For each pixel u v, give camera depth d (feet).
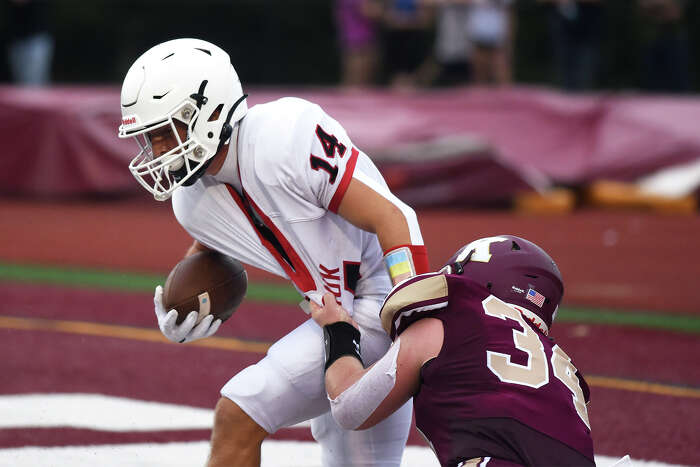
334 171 40.52
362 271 43.21
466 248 41.55
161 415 58.65
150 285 105.29
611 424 59.00
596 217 164.96
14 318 88.02
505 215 164.45
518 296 39.91
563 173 172.45
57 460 48.96
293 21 322.75
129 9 333.83
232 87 41.88
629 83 298.56
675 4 199.93
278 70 323.16
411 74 200.13
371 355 42.57
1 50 249.14
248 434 40.45
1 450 50.52
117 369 70.54
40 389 64.54
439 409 36.88
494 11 183.83
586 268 117.60
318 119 41.27
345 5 196.75
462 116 172.24
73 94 176.76
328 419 43.98
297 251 41.98
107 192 171.63
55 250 128.26
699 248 133.59
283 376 40.37
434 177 165.07
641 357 76.84
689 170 171.53
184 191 43.93
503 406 36.04
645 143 172.04
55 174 170.30
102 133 170.09
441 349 37.32
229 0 325.01
